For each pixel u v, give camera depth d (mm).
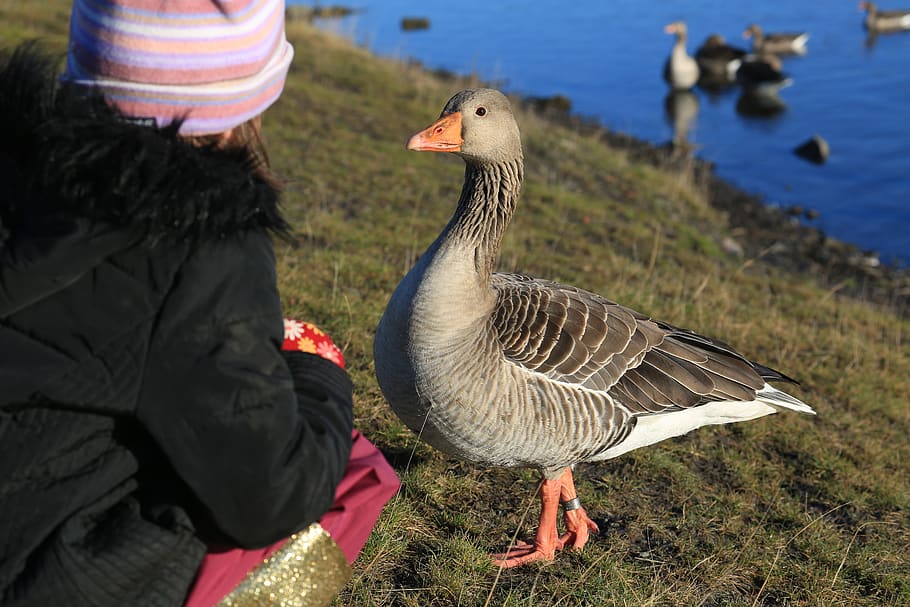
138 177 1436
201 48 1604
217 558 1783
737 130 21062
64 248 1453
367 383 4758
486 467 3885
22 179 1545
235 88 1671
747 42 30688
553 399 3502
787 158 18922
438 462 4238
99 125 1473
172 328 1512
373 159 10641
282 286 5770
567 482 3771
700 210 13859
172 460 1532
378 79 15539
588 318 3732
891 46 29375
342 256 6711
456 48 29094
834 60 27797
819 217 15523
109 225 1485
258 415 1543
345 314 5559
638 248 9664
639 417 3820
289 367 1889
